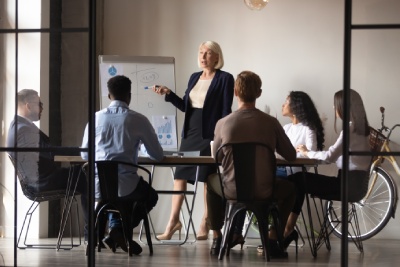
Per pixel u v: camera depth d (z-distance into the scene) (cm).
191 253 696
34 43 613
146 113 846
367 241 835
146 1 915
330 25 900
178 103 809
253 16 906
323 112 899
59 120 622
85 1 652
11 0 567
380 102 649
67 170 632
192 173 802
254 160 609
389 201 832
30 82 596
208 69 801
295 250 743
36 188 621
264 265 609
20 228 739
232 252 713
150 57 853
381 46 560
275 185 619
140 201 651
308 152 698
